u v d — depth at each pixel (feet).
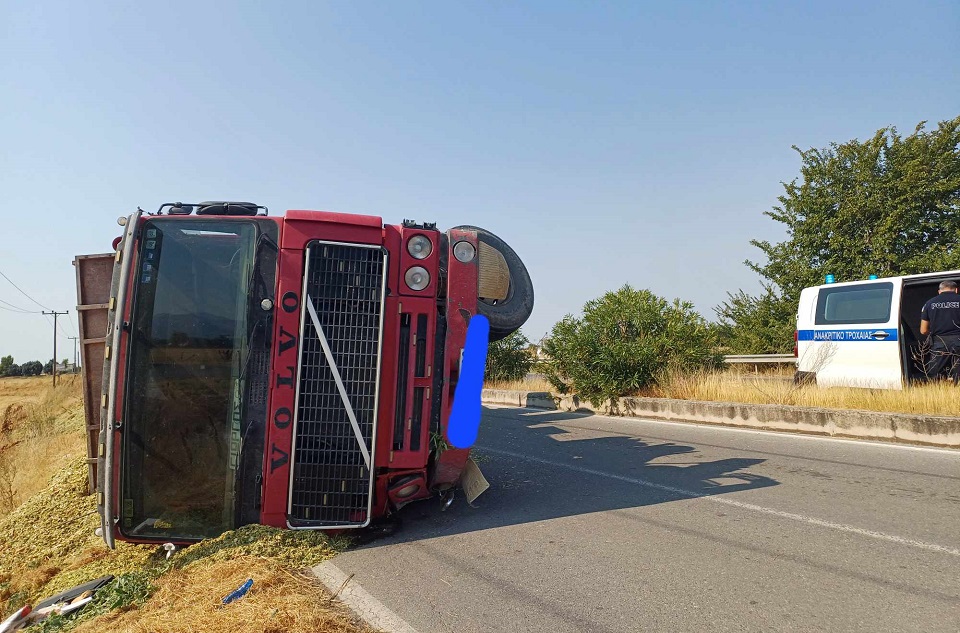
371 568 13.53
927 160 62.49
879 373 30.12
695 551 13.66
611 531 15.34
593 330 39.75
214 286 14.88
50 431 54.03
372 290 15.39
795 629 10.01
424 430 15.87
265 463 14.75
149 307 14.52
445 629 10.57
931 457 21.72
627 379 37.73
